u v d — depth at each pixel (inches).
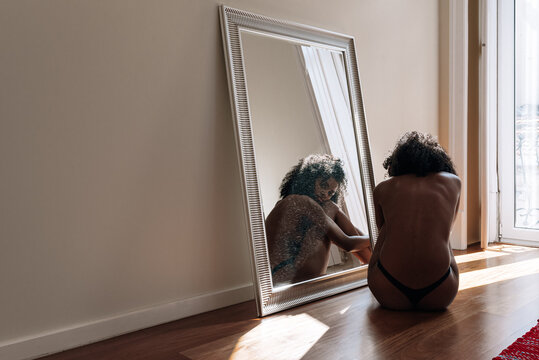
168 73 92.4
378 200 99.6
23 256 75.3
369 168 126.1
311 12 119.3
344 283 112.3
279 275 100.0
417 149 97.4
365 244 120.3
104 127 83.8
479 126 168.9
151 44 89.7
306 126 112.3
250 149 99.5
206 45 98.2
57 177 78.5
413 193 93.6
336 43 124.0
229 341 80.8
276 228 101.7
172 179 93.4
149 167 90.0
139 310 88.5
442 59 163.5
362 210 122.0
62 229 79.3
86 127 81.6
